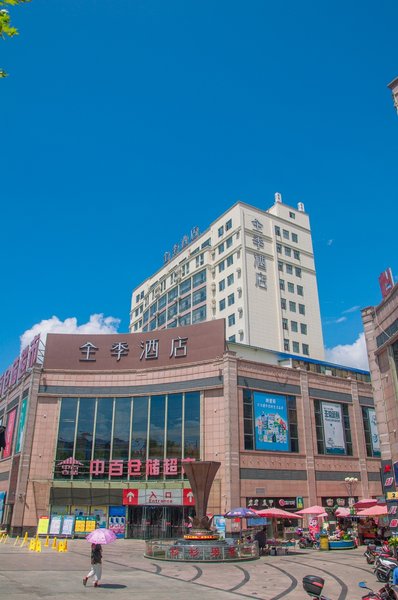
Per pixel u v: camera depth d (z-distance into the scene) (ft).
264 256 267.80
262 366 145.28
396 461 80.23
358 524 128.77
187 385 141.90
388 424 83.56
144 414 143.02
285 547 108.78
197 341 146.41
